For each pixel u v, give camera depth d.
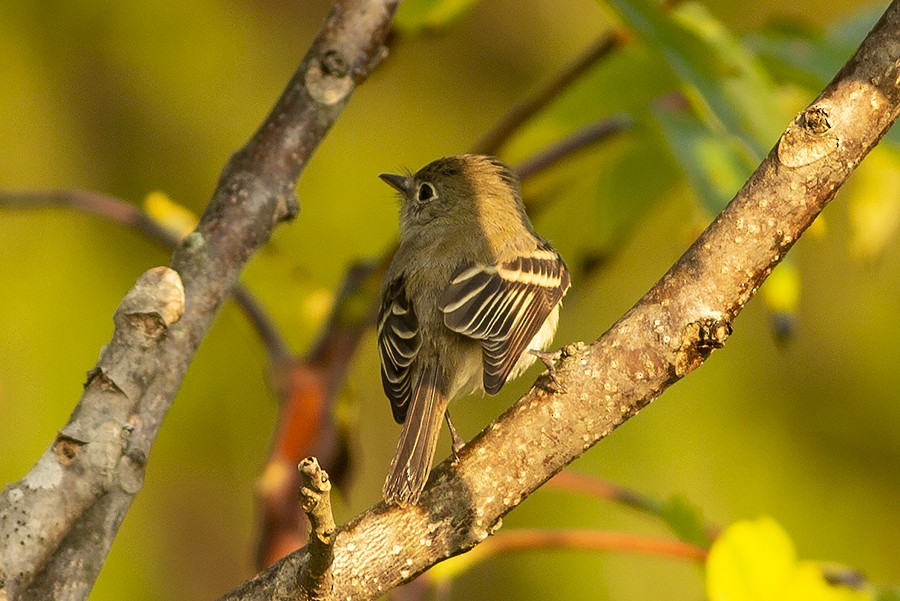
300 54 12.63
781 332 7.23
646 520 10.99
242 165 5.55
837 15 12.83
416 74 12.94
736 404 11.62
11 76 11.60
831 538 11.35
